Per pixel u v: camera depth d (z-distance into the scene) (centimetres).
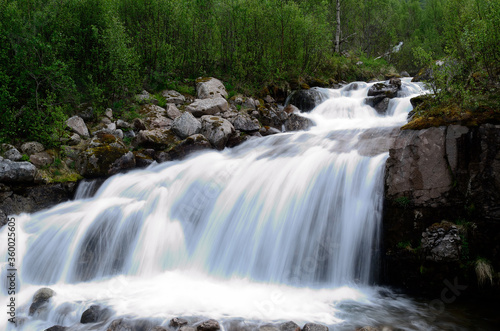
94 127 1116
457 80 841
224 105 1286
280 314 570
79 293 661
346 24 3120
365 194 729
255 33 1583
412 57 2709
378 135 954
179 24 1493
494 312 580
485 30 817
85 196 954
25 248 763
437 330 524
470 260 623
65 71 1094
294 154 944
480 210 632
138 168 1032
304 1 2106
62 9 1153
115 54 1182
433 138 680
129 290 664
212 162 1000
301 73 1731
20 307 619
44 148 995
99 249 762
